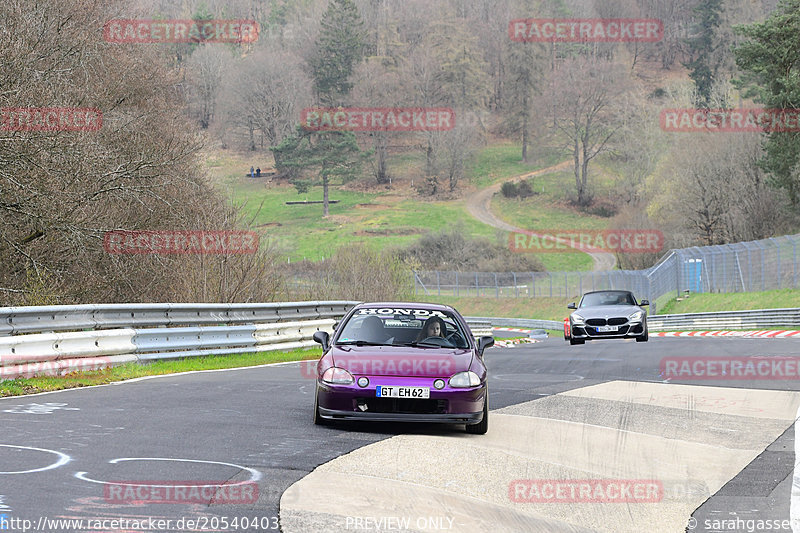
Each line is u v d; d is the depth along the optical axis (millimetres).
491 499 26125
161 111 109625
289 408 41281
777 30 191500
